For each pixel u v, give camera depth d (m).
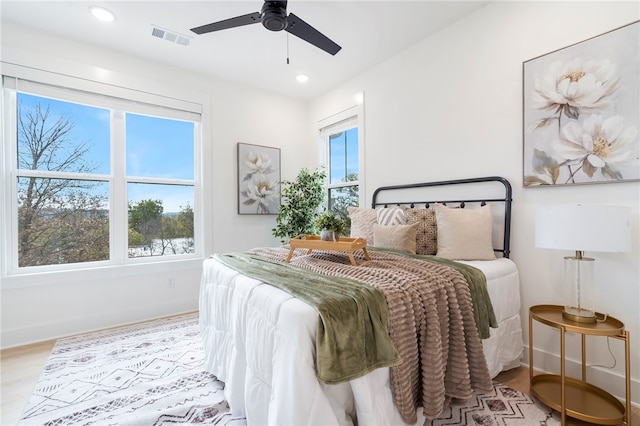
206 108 3.45
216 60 3.14
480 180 2.35
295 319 1.13
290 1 2.24
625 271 1.72
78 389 1.82
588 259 1.65
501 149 2.25
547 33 2.01
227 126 3.62
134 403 1.67
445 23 2.55
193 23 2.51
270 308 1.27
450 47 2.57
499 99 2.26
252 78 3.57
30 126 2.62
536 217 1.69
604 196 1.78
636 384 1.68
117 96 2.93
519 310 2.08
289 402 1.06
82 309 2.75
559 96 1.94
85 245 2.86
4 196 2.47
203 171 3.45
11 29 2.47
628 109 1.68
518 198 2.16
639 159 1.65
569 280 1.71
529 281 2.11
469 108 2.45
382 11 2.38
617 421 1.44
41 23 2.50
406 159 2.95
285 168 4.09
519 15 2.14
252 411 1.28
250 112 3.79
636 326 1.69
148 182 3.19
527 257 2.12
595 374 1.83
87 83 2.79
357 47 2.90
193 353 2.30
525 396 1.72
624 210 1.45
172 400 1.70
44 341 2.54
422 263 1.75
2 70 2.44
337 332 1.08
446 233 2.17
